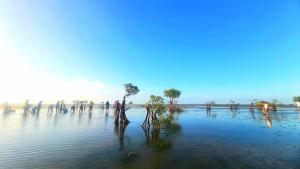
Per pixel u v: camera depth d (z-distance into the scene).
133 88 37.50
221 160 15.34
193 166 14.05
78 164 14.38
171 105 59.50
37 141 22.19
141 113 73.81
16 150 18.22
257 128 32.16
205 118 51.41
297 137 24.12
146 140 22.91
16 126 34.50
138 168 13.62
